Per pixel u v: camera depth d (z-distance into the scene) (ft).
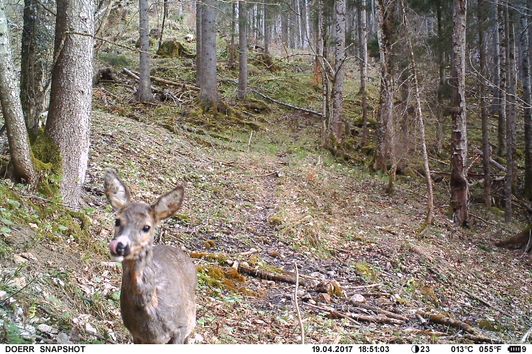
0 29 23.43
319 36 91.91
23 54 29.43
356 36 121.70
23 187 24.59
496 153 87.04
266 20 109.81
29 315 16.69
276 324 23.66
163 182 41.16
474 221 55.93
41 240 21.65
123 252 12.45
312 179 52.75
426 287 34.30
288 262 32.78
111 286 21.39
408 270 36.76
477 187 70.64
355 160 69.21
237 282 27.78
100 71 77.46
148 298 13.24
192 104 73.77
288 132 75.92
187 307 14.76
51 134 26.50
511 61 67.41
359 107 96.17
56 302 18.03
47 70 29.50
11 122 24.20
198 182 44.39
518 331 31.35
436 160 77.10
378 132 66.23
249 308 24.99
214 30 74.02
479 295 36.65
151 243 13.30
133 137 49.93
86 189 32.45
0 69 23.54
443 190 66.13
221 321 22.29
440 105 79.20
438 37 83.20
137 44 96.27
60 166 26.21
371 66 126.31
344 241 39.09
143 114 66.59
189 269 15.97
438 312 30.71
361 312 28.14
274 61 112.16
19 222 21.89
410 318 28.94
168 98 75.15
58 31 26.45
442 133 82.12
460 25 51.90
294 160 60.23
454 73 52.65
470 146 88.43
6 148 28.84
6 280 17.54
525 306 37.24
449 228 50.26
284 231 36.76
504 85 71.51
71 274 20.42
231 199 42.55
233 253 31.68
